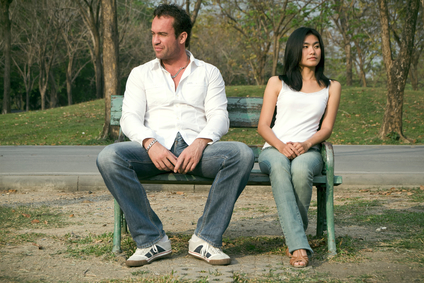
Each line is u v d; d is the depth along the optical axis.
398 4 20.06
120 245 2.69
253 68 32.69
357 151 10.27
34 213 3.81
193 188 5.11
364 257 2.54
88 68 40.16
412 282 2.13
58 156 9.14
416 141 13.06
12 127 16.12
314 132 2.89
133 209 2.47
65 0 29.28
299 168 2.53
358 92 18.83
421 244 2.80
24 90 41.22
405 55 12.95
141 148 2.62
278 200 2.51
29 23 31.62
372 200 4.47
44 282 2.13
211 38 35.34
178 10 2.82
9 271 2.29
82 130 15.18
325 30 32.69
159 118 2.81
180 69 2.92
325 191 2.92
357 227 3.35
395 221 3.48
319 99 2.88
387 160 8.25
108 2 12.47
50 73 36.25
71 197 4.71
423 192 4.87
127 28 30.88
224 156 2.51
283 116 2.91
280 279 2.18
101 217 3.74
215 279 2.15
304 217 2.62
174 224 3.54
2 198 4.60
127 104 2.83
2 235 3.03
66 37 31.72
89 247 2.76
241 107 3.17
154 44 2.81
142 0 31.84
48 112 18.73
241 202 4.53
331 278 2.20
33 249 2.71
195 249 2.50
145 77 2.85
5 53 26.09
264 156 2.73
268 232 3.27
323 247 2.76
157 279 2.15
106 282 2.13
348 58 31.62
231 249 2.77
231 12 27.23
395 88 13.12
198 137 2.63
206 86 2.89
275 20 25.84
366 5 26.39
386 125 13.31
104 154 2.47
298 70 2.97
